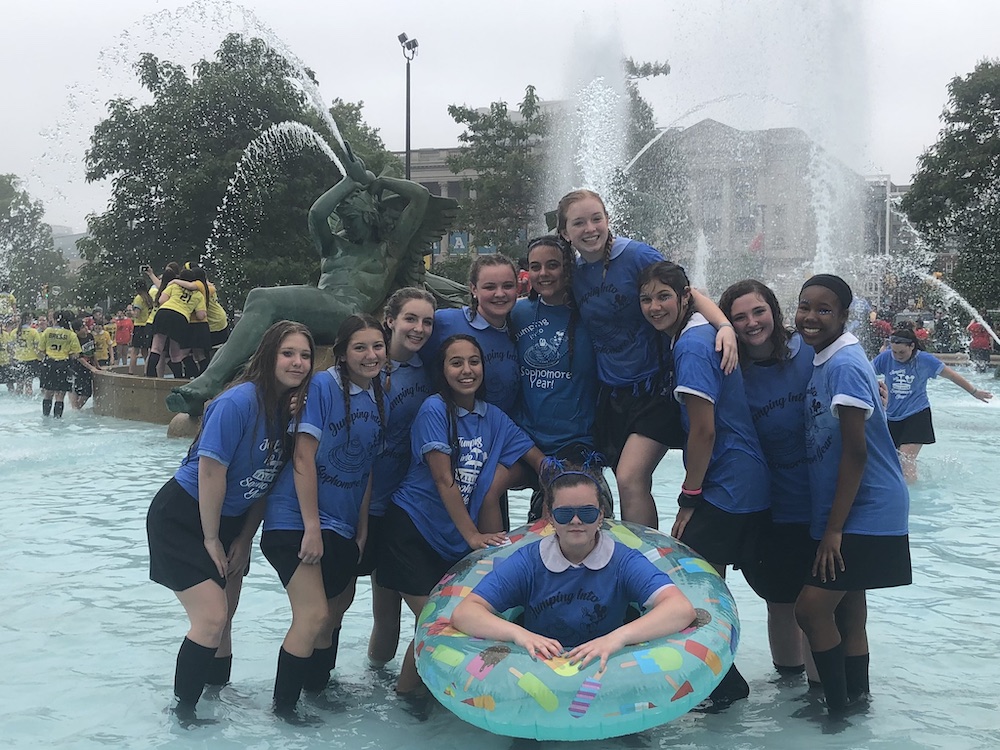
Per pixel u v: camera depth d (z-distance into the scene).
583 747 3.37
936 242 32.88
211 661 3.72
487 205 34.66
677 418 4.12
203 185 25.72
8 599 5.10
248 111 26.56
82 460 9.84
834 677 3.63
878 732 3.47
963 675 4.03
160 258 27.17
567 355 4.27
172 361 13.84
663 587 3.39
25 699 3.79
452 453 3.92
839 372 3.57
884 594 5.15
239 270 26.25
